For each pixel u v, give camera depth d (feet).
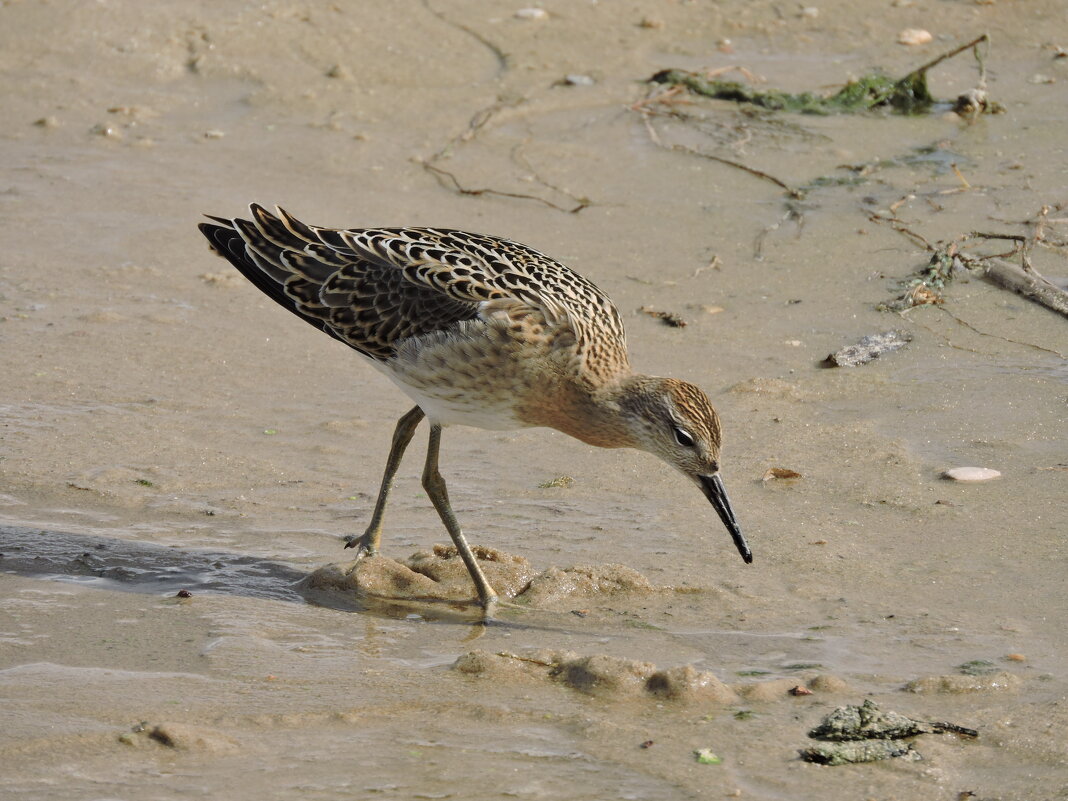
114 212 67.87
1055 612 37.99
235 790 29.68
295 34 83.82
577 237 65.82
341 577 40.57
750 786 29.91
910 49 84.89
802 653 36.11
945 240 64.34
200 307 60.23
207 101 78.89
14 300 59.72
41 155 73.31
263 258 44.78
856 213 67.62
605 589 40.06
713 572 41.01
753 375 54.24
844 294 60.64
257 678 34.88
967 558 41.27
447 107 77.92
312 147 74.02
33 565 41.11
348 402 53.01
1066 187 69.21
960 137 75.36
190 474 47.14
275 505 45.55
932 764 30.55
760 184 70.90
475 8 87.81
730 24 87.51
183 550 42.50
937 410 51.08
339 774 30.40
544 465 48.73
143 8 85.35
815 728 32.17
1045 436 48.88
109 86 79.66
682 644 36.96
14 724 32.17
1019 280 59.98
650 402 41.04
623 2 88.99
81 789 29.63
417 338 42.22
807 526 43.70
